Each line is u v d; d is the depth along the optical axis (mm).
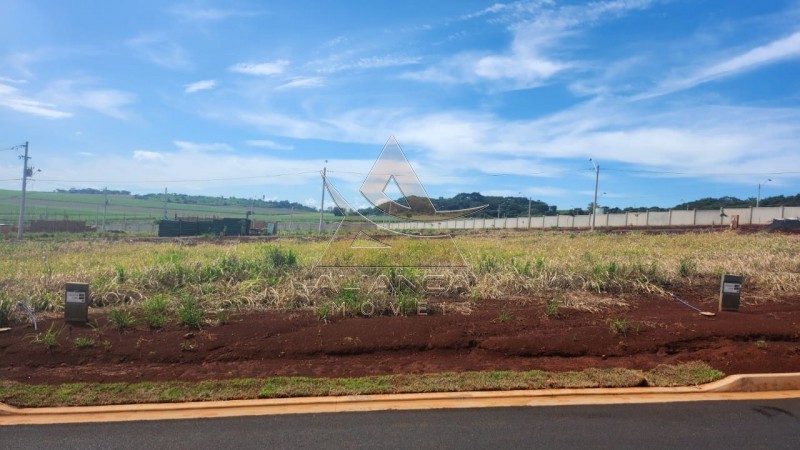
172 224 47875
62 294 11211
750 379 7395
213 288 11641
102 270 13695
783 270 13945
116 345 8344
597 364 8109
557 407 6668
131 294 11484
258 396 6926
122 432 5945
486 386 7238
